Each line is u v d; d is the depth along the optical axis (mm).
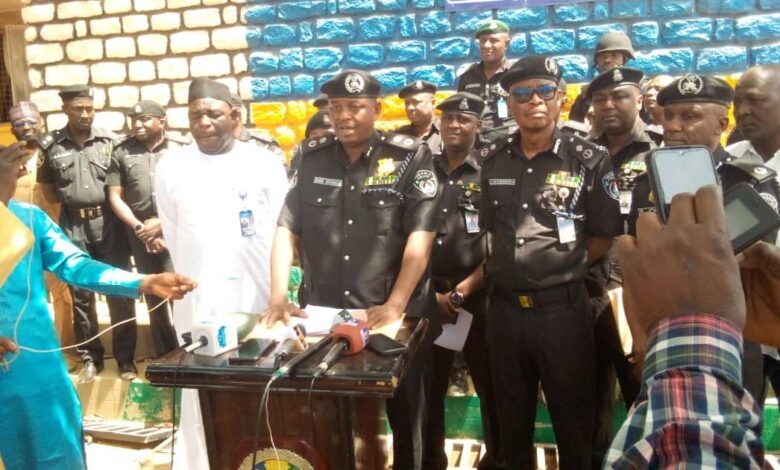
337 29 5793
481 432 4137
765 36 5176
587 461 3061
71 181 4898
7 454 2611
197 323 2166
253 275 3377
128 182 4832
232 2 5938
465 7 5559
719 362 761
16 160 2508
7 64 6406
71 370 4969
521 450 3131
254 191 3359
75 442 2791
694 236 815
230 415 2178
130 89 6188
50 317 2764
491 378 3527
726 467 696
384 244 2807
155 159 4852
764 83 2713
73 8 6195
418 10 5660
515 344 3020
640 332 892
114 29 6145
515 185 3012
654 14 5309
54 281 5023
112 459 4340
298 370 1978
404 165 2811
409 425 2811
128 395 4746
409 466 2844
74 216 4945
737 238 1218
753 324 1484
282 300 2656
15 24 6371
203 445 3406
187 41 6039
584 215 2953
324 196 2889
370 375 1938
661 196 1226
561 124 4402
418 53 5676
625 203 3428
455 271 3600
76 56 6242
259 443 2148
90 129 5000
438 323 3047
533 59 2895
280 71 5941
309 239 2924
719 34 5230
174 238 3459
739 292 800
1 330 2568
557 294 2941
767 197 2342
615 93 3455
